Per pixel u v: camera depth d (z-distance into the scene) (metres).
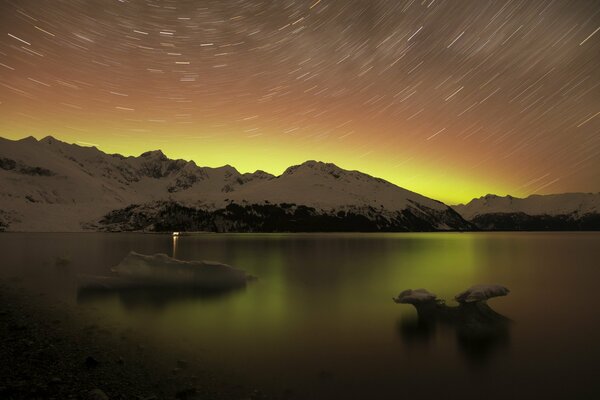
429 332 16.53
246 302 22.92
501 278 35.91
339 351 13.94
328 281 32.62
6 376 10.02
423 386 11.07
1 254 51.62
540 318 19.97
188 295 23.91
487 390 10.98
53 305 19.91
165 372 11.19
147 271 26.03
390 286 30.23
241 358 12.83
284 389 10.45
